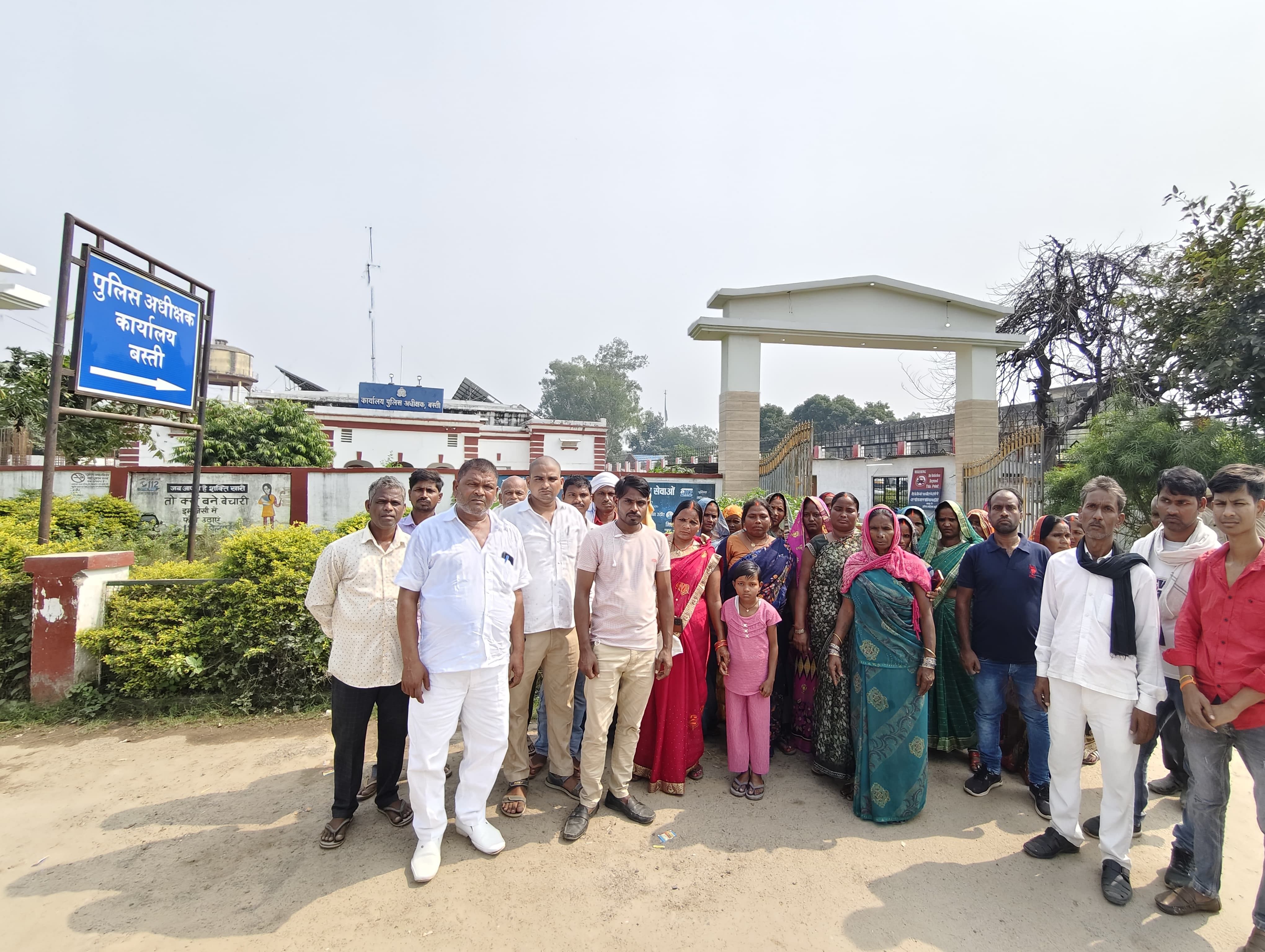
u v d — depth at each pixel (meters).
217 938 2.59
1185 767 3.79
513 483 4.58
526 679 3.66
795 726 4.46
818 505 4.71
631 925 2.71
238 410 16.62
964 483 12.96
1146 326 10.72
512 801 3.58
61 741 4.33
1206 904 2.88
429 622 3.11
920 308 13.99
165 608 4.82
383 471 12.40
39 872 2.98
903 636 3.56
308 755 4.17
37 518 8.20
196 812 3.50
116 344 5.81
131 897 2.82
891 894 2.95
